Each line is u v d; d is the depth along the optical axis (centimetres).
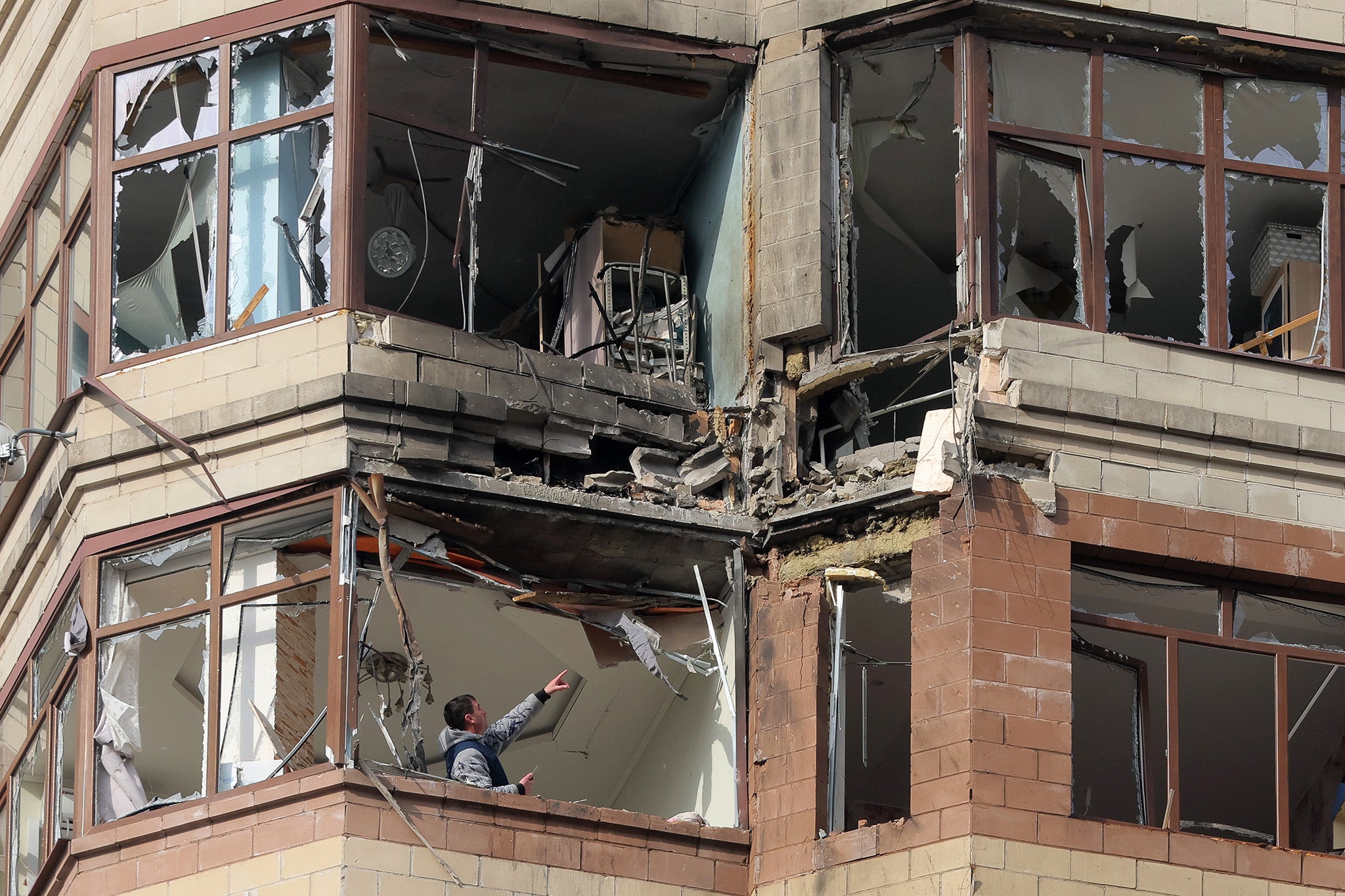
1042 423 5269
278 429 5212
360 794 4875
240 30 5603
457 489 5250
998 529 5150
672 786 5734
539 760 6091
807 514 5425
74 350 5672
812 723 5241
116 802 5203
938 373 6153
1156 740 6188
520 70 5878
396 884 4831
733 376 5753
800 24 5866
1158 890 4872
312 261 5406
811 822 5134
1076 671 5719
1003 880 4800
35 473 5728
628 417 5566
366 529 5181
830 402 5656
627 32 5806
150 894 4922
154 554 5309
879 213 6475
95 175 5628
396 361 5294
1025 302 5628
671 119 6081
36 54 6238
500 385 5406
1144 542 5222
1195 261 5850
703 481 5559
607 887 5062
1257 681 5812
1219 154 5738
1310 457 5409
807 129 5769
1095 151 5641
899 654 6003
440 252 6650
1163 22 5759
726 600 5600
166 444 5309
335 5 5541
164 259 5547
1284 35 5812
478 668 5909
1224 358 5478
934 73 5866
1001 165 5622
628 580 5600
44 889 5119
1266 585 5331
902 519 5356
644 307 6062
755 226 5788
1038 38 5734
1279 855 4984
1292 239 5778
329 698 4950
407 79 5947
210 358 5366
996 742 4931
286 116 5503
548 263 6494
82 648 5284
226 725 5134
